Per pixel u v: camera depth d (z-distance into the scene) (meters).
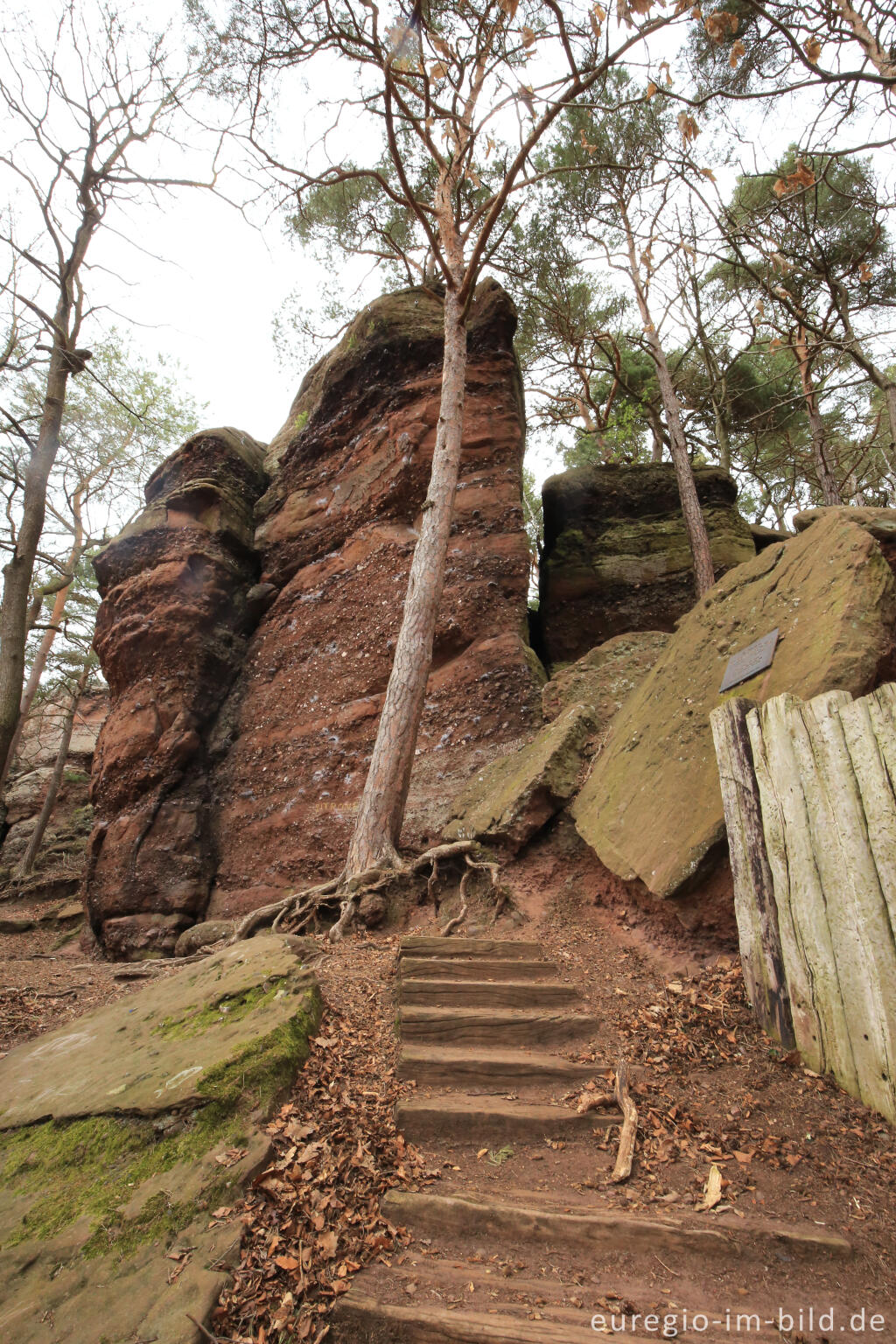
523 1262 2.57
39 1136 3.45
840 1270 2.45
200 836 11.08
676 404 13.30
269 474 14.33
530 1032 4.09
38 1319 2.40
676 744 5.84
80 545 18.30
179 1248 2.59
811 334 12.25
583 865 6.50
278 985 4.25
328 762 10.30
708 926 4.75
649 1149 3.16
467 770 8.89
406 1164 3.09
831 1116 3.18
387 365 12.15
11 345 8.77
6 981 7.30
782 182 7.52
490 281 11.91
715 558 13.70
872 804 3.22
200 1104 3.25
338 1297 2.39
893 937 3.06
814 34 5.56
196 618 12.09
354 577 11.35
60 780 19.08
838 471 16.47
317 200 13.09
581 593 14.03
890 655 4.62
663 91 6.24
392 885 6.79
